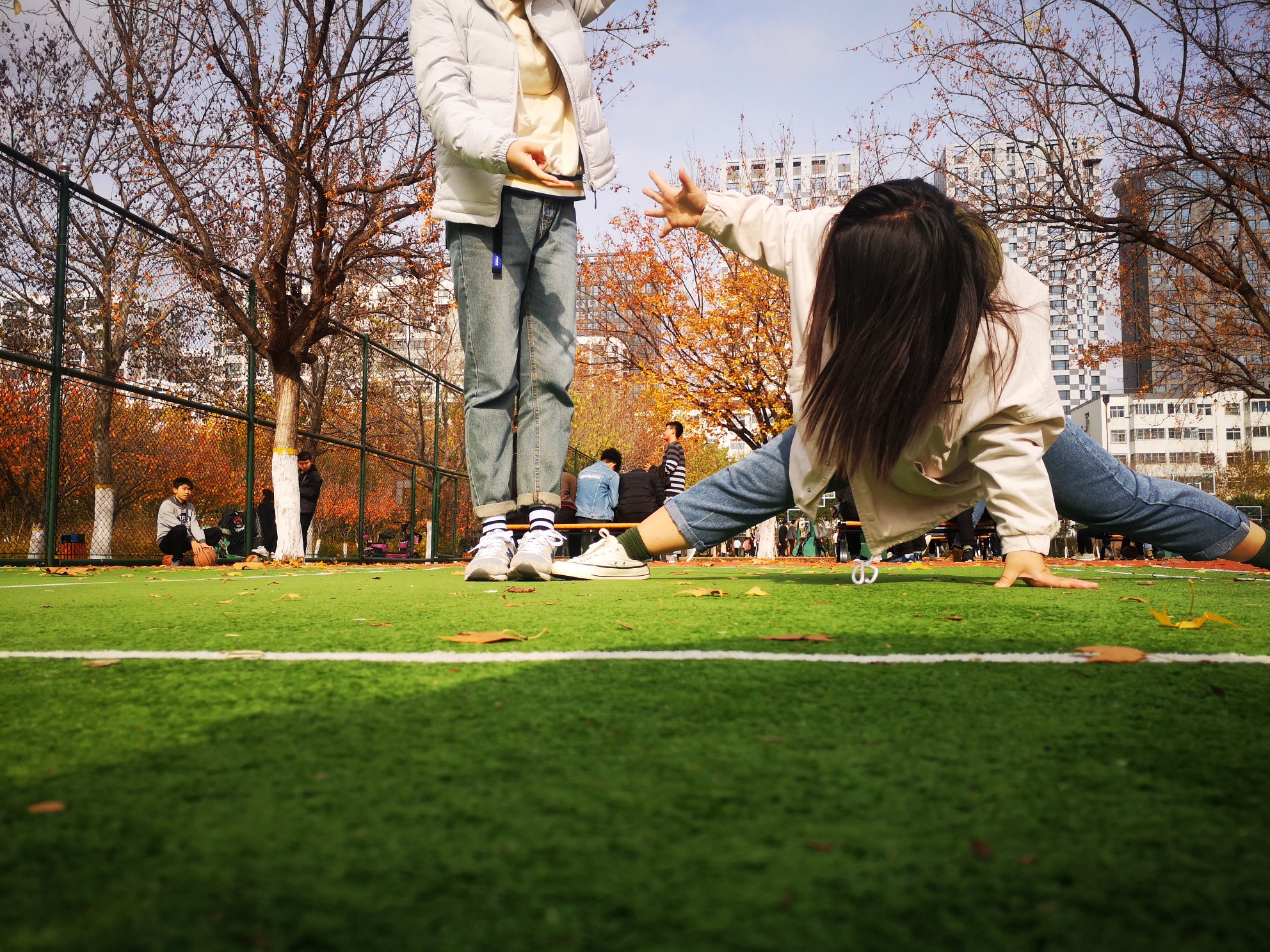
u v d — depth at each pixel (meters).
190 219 9.99
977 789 0.76
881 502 2.92
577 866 0.59
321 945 0.49
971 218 2.58
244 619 2.17
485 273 3.59
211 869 0.59
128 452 8.55
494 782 0.77
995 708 1.08
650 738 0.93
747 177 25.05
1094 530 3.26
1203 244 15.50
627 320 21.47
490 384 3.64
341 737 0.94
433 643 1.67
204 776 0.80
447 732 0.96
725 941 0.49
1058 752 0.88
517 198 3.60
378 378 14.34
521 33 3.60
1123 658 1.42
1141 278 17.91
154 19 11.27
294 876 0.58
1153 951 0.49
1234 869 0.59
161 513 9.00
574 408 3.86
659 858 0.61
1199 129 14.35
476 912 0.53
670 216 2.94
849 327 2.59
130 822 0.68
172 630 1.95
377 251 11.86
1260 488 66.94
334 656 1.50
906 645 1.60
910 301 2.49
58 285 7.39
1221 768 0.83
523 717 1.02
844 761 0.84
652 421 23.52
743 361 20.52
